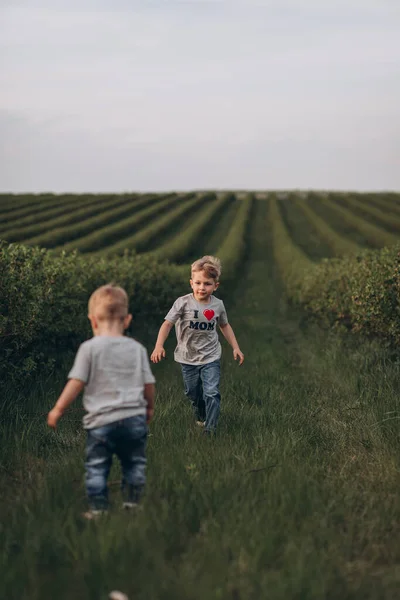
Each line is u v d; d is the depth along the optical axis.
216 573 2.64
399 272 7.61
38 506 3.33
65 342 8.09
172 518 3.14
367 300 7.91
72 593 2.48
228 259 21.97
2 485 3.87
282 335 11.90
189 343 5.09
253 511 3.21
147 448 4.40
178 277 12.71
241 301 17.89
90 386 3.32
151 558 2.72
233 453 4.25
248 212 52.56
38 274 7.24
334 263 12.92
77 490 3.63
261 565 2.74
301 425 5.18
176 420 5.25
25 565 2.66
